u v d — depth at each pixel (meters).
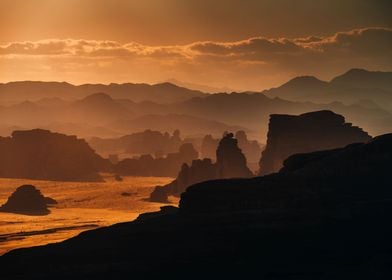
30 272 175.25
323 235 177.25
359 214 180.62
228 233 178.75
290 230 178.38
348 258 171.12
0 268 177.25
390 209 181.25
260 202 183.25
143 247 178.62
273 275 168.00
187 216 184.00
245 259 174.12
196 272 172.38
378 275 160.75
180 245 177.88
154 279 171.88
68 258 177.88
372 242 174.75
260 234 177.88
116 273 173.25
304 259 172.38
